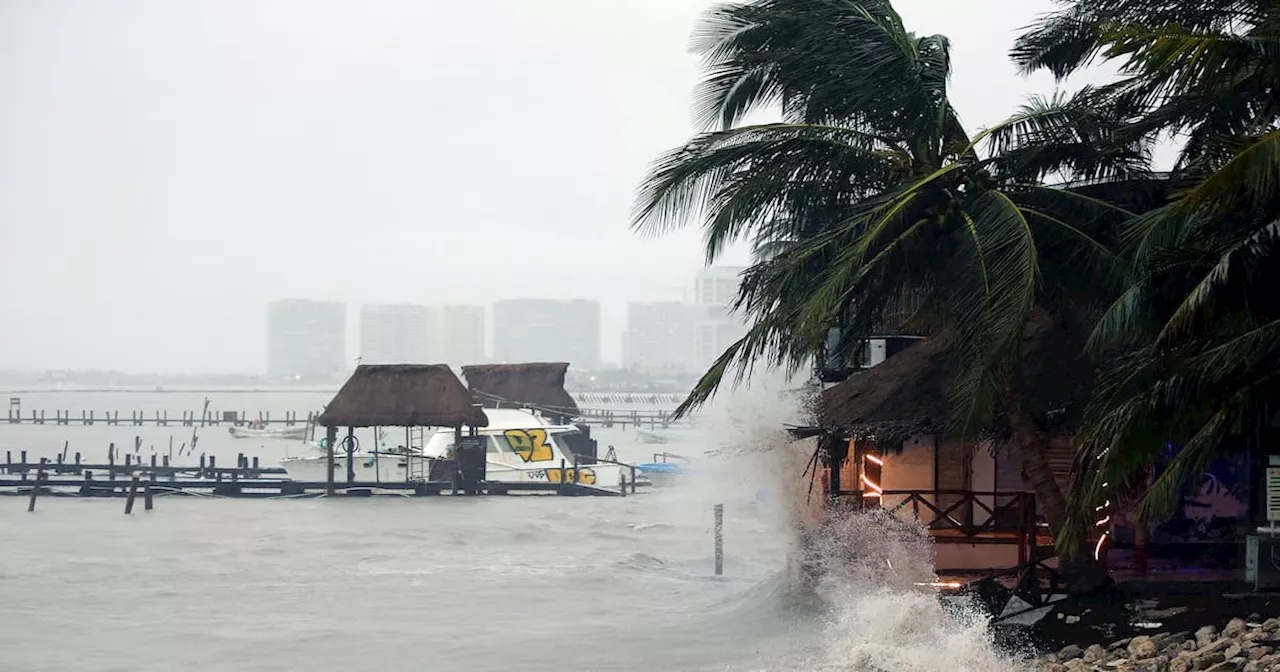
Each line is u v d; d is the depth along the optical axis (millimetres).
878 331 25844
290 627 23875
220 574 31484
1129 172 20000
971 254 18469
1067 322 20688
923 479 23953
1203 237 15438
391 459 63125
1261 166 13055
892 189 20219
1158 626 17375
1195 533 22109
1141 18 19531
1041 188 19797
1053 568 20094
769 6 21266
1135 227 17734
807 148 20203
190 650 21719
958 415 18031
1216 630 16703
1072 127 19344
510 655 20906
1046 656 17172
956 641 17938
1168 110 19078
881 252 19047
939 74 20188
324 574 31484
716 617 24266
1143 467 16078
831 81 20203
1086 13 20688
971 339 18344
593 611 25516
